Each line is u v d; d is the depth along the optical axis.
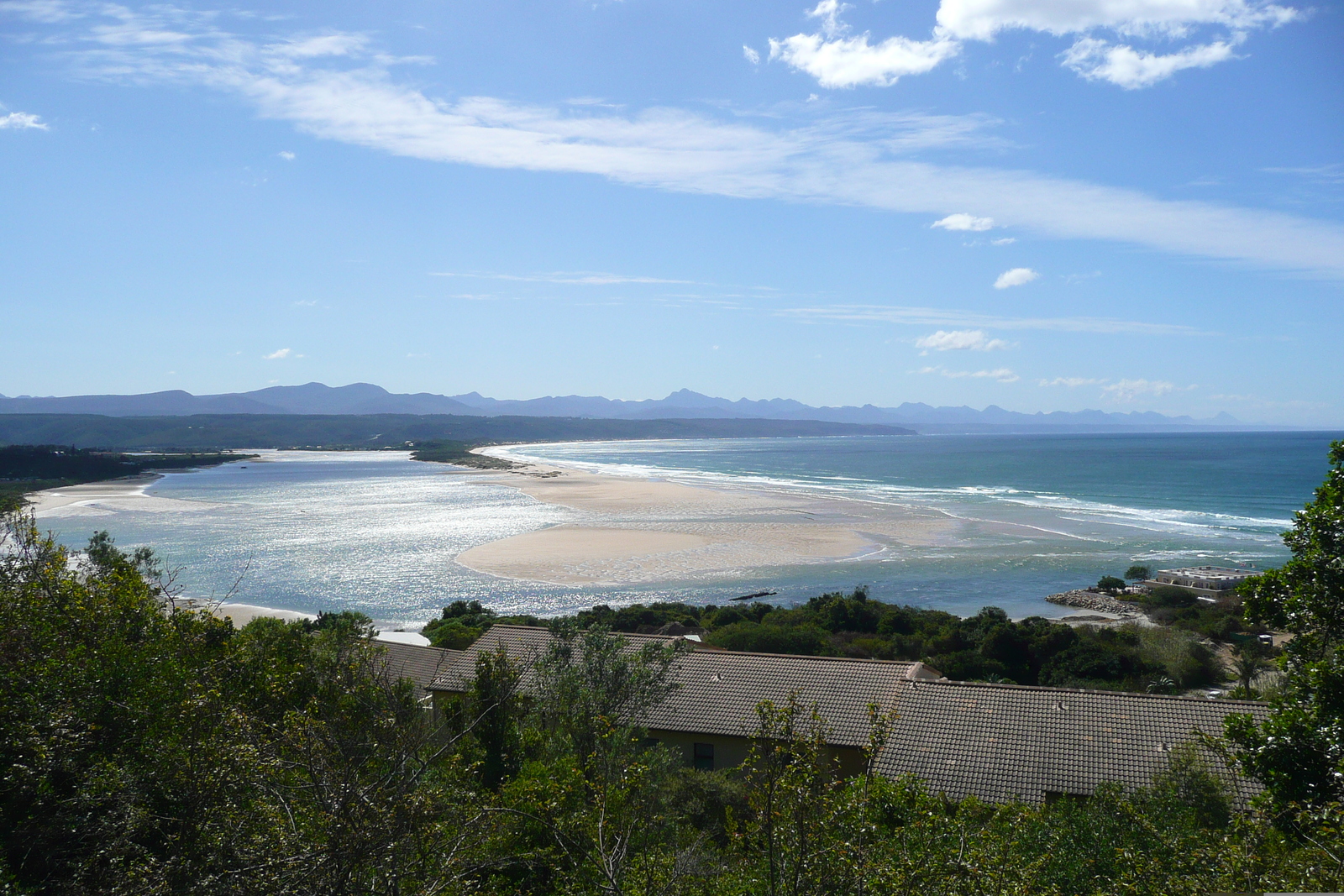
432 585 68.56
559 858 11.23
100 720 11.30
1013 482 177.75
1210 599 63.78
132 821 8.91
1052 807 17.31
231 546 87.75
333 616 50.81
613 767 15.46
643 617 55.31
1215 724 21.52
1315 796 11.74
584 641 24.50
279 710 12.85
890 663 26.62
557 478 197.38
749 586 69.38
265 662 15.36
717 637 48.62
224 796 8.60
